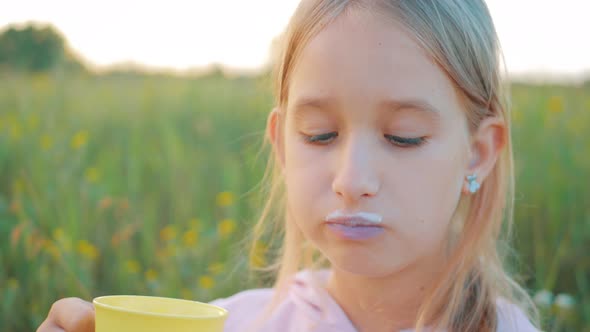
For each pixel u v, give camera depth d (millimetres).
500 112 1574
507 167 1746
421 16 1367
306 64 1385
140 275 3381
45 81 6336
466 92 1448
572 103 5523
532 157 4359
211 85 6738
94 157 4785
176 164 4379
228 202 3891
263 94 5121
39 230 3320
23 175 3750
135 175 4223
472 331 1575
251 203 3648
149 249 3537
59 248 3012
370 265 1353
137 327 1075
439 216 1388
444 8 1420
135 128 5273
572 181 3994
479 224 1646
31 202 3520
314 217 1393
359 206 1330
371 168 1317
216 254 3379
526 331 1621
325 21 1378
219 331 1132
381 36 1336
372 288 1591
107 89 6633
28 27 6516
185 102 6156
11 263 3152
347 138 1344
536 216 3518
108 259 3398
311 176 1390
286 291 1877
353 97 1322
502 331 1604
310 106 1372
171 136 4723
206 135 5250
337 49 1343
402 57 1333
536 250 3227
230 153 4883
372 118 1328
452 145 1402
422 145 1349
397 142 1342
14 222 3303
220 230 3412
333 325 1646
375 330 1617
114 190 4004
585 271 3188
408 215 1342
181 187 4230
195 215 4000
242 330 1879
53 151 4281
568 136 4730
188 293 3082
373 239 1336
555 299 2857
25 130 4781
